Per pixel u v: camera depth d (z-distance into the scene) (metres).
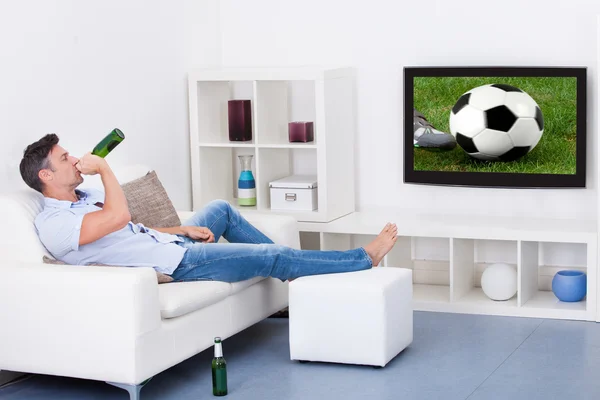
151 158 4.97
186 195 5.30
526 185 4.89
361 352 3.85
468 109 4.92
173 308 3.52
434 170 5.08
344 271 4.07
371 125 5.29
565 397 3.50
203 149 5.22
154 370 3.44
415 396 3.55
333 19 5.32
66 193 3.79
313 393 3.62
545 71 4.77
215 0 5.54
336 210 5.09
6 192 3.91
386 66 5.22
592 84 4.80
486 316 4.67
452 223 4.81
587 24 4.80
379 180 5.32
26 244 3.66
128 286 3.31
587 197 4.89
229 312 3.92
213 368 3.63
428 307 4.80
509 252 5.04
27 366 3.52
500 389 3.61
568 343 4.18
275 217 4.50
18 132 4.01
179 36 5.18
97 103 4.52
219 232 4.32
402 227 4.83
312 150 5.42
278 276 4.04
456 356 4.03
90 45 4.46
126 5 4.73
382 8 5.19
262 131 5.12
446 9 5.06
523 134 4.85
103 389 3.77
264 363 4.02
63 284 3.40
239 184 5.29
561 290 4.69
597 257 4.48
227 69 5.18
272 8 5.45
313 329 3.91
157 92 5.00
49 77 4.19
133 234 3.88
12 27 3.97
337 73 5.02
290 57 5.45
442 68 4.96
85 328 3.39
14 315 3.50
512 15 4.93
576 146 4.79
